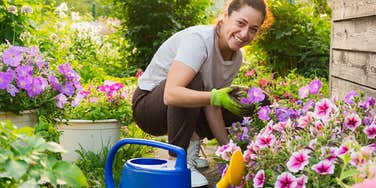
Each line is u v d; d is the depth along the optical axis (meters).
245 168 2.04
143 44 7.57
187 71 2.57
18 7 4.86
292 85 4.62
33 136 1.38
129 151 3.38
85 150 3.24
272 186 1.96
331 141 2.00
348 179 1.74
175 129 2.65
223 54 2.74
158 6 7.48
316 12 7.70
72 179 1.35
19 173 1.28
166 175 1.86
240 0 2.55
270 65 6.71
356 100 2.36
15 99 2.54
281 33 6.38
